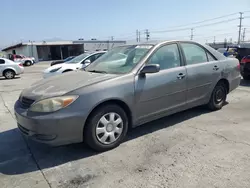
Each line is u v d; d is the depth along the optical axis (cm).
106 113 309
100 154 309
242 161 278
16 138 376
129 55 375
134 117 338
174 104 385
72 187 242
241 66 873
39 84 345
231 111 475
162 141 342
